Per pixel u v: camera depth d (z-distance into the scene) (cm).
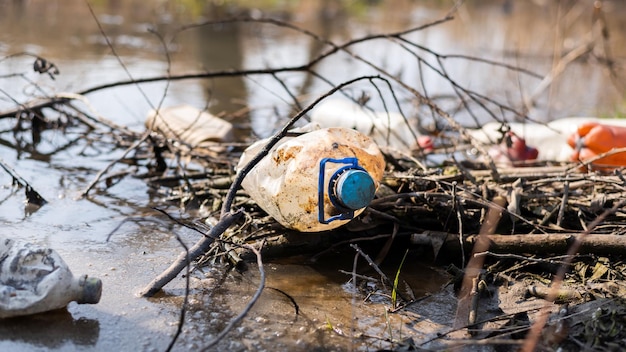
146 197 237
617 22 775
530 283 203
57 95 273
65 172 250
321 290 201
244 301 196
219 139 263
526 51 543
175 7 649
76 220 222
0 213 223
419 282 205
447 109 347
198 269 205
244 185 210
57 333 184
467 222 215
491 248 208
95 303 188
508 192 218
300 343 186
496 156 254
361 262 211
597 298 196
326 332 189
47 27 508
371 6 855
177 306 193
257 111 325
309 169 197
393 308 196
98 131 277
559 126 268
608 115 346
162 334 186
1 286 184
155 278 198
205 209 230
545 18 787
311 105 202
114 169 254
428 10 880
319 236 212
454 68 468
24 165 253
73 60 400
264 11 697
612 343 184
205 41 509
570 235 205
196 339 185
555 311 195
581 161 230
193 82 376
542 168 235
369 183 192
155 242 214
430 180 219
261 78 398
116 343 183
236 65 429
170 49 463
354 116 274
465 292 202
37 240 212
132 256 208
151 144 255
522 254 208
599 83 446
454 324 192
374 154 203
